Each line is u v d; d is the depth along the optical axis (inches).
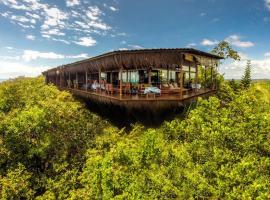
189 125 685.3
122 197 509.7
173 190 486.6
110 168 571.2
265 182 485.1
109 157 624.1
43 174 751.1
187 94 832.3
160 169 549.0
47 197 655.8
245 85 1518.2
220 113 755.4
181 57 701.9
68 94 1314.0
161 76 1011.9
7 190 664.4
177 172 532.7
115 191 554.3
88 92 1067.3
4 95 1350.9
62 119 941.2
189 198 472.1
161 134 669.9
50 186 695.1
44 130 858.8
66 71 1610.5
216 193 470.9
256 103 879.1
